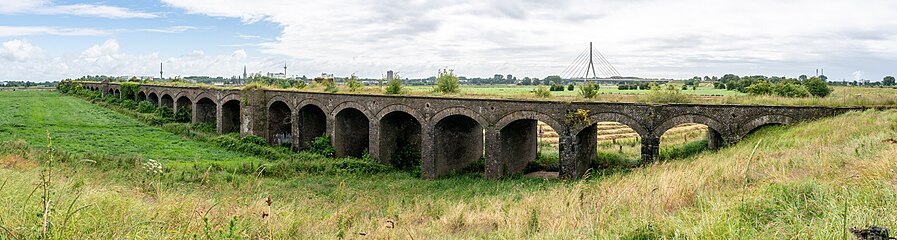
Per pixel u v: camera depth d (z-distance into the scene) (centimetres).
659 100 2606
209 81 16100
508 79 17362
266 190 2377
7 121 4906
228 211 1147
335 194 2322
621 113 2553
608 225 1021
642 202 1214
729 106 2333
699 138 4341
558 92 5922
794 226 798
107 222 831
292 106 3900
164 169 2644
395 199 2280
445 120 3158
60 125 4806
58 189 1148
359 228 1280
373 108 3388
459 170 3334
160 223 918
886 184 949
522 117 2797
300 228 1140
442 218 1440
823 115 2202
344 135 3669
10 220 775
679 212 1047
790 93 4075
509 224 1188
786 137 2005
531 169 3297
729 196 1139
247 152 3806
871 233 681
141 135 4425
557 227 1087
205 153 3666
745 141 2225
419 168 3294
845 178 1107
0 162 2125
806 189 1013
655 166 2170
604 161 3084
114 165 2628
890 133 1619
